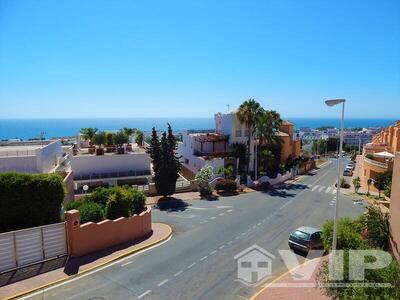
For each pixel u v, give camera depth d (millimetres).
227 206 30141
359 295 9156
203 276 14914
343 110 14906
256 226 23641
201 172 34844
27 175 16453
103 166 39156
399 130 43875
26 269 14867
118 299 12680
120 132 54812
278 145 48688
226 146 48469
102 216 18766
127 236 19547
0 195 15562
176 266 16031
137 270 15453
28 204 16250
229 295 13141
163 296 12984
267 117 44062
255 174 43312
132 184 39438
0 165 24531
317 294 13016
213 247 18969
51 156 30281
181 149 54812
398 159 14938
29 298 12609
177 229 22719
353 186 42344
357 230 17234
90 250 17359
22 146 34031
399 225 14438
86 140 53719
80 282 14039
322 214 27656
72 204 19875
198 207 29641
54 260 15984
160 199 32688
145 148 45969
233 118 47406
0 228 15734
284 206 30469
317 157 75000
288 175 47906
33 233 15320
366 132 168500
